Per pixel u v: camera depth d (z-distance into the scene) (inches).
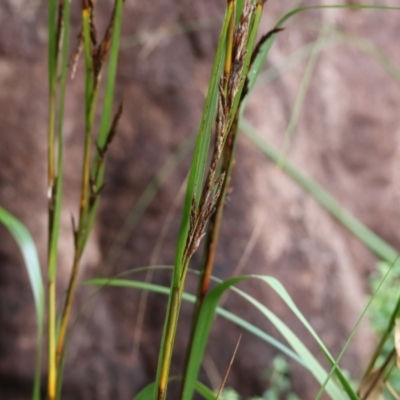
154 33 184.2
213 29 188.2
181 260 61.9
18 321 180.7
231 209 187.2
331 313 199.0
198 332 74.1
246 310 187.6
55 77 76.7
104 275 185.8
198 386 76.3
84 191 76.7
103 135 76.4
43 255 180.5
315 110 211.2
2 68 176.9
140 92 185.3
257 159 189.6
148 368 191.8
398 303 73.8
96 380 187.2
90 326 186.7
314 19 205.0
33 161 179.8
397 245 227.9
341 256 208.4
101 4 177.5
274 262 191.3
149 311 189.9
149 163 186.2
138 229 187.2
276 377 188.9
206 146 61.4
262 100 193.9
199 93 188.4
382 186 226.1
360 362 200.7
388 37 226.1
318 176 212.2
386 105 225.3
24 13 178.4
